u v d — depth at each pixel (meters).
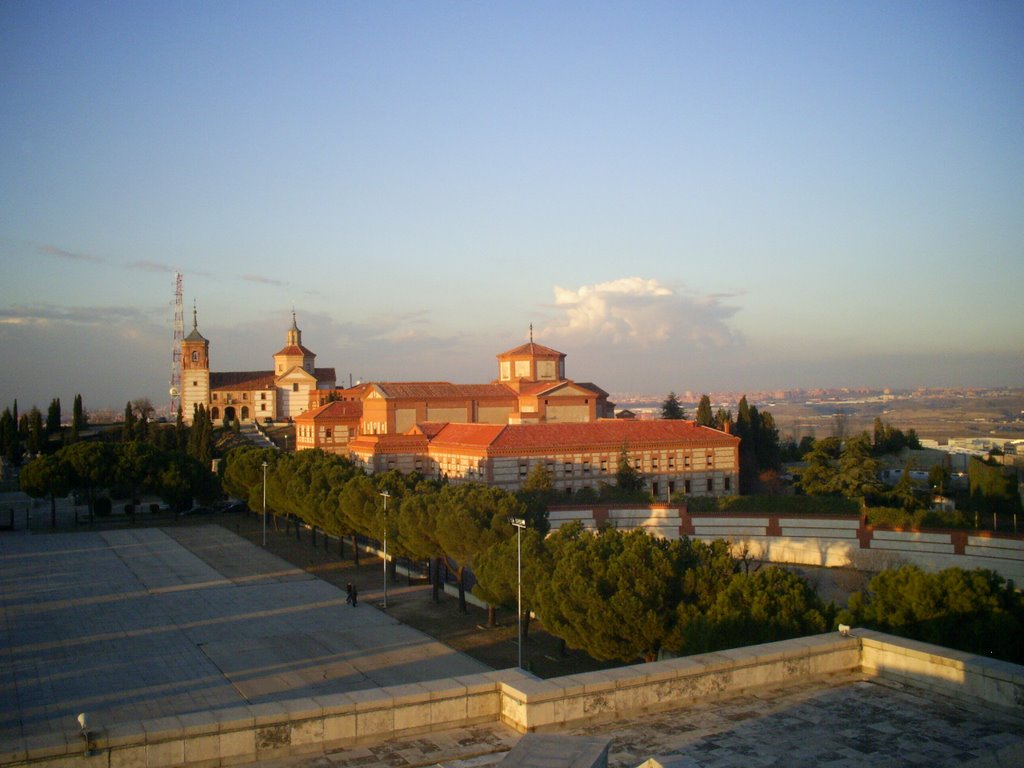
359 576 85.62
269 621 67.25
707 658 21.98
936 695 21.62
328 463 100.62
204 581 83.38
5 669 54.31
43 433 179.12
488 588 58.72
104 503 131.75
